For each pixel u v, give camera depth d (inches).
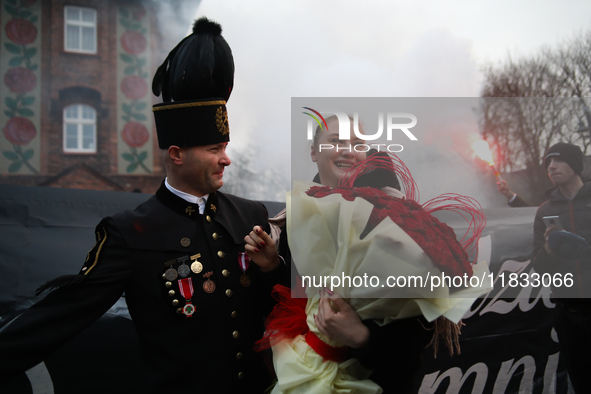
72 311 47.6
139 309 50.4
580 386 80.2
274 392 48.7
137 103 390.9
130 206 93.3
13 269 80.7
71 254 84.6
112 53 385.4
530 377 87.4
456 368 85.8
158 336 49.7
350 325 43.2
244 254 54.9
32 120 366.3
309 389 44.6
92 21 382.3
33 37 368.2
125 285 50.7
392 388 47.0
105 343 78.5
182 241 51.9
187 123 51.2
